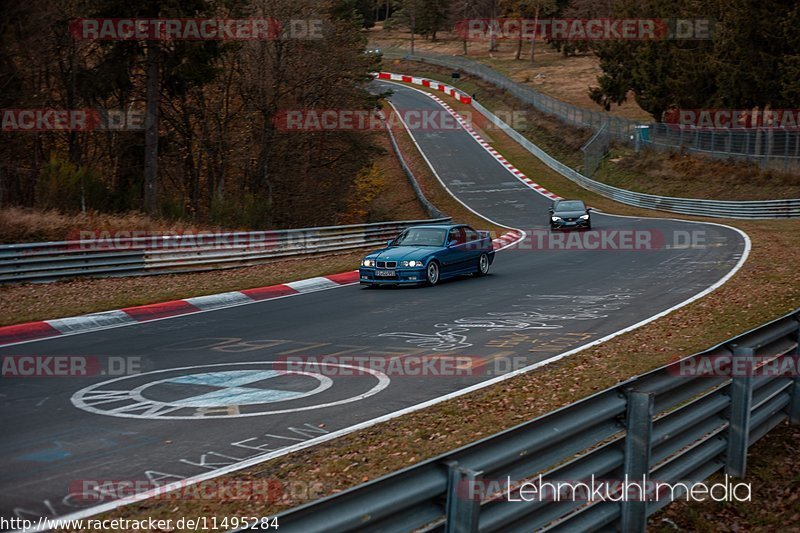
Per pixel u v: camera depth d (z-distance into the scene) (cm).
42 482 780
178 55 4259
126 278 2622
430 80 14025
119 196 3906
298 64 5081
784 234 3816
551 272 2836
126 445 909
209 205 5234
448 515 486
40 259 2436
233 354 1483
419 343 1568
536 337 1606
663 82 7681
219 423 1001
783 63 5716
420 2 17025
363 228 3662
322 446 898
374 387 1201
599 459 650
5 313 1950
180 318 1962
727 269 2639
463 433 947
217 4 4597
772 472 909
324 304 2170
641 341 1520
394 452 875
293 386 1212
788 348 1052
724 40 6181
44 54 4047
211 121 5244
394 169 8588
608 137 8338
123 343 1625
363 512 437
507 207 6738
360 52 6162
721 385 878
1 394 1177
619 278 2578
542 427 580
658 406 738
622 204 6750
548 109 10506
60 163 3756
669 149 7381
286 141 5294
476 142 9919
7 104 3972
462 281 2655
